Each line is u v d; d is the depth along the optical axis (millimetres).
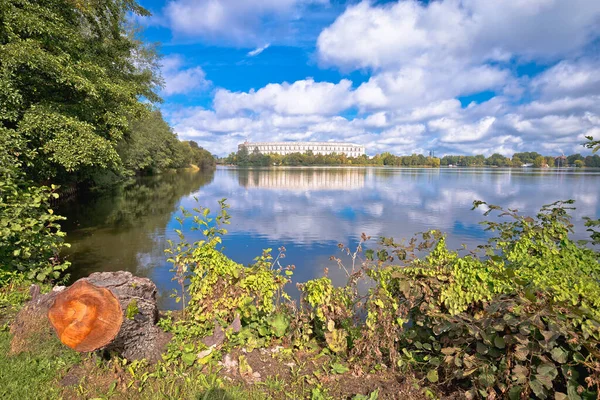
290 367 3512
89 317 3020
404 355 3604
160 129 48062
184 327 3885
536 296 2656
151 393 3057
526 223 4102
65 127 10266
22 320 3770
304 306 4070
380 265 3652
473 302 3135
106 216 17406
